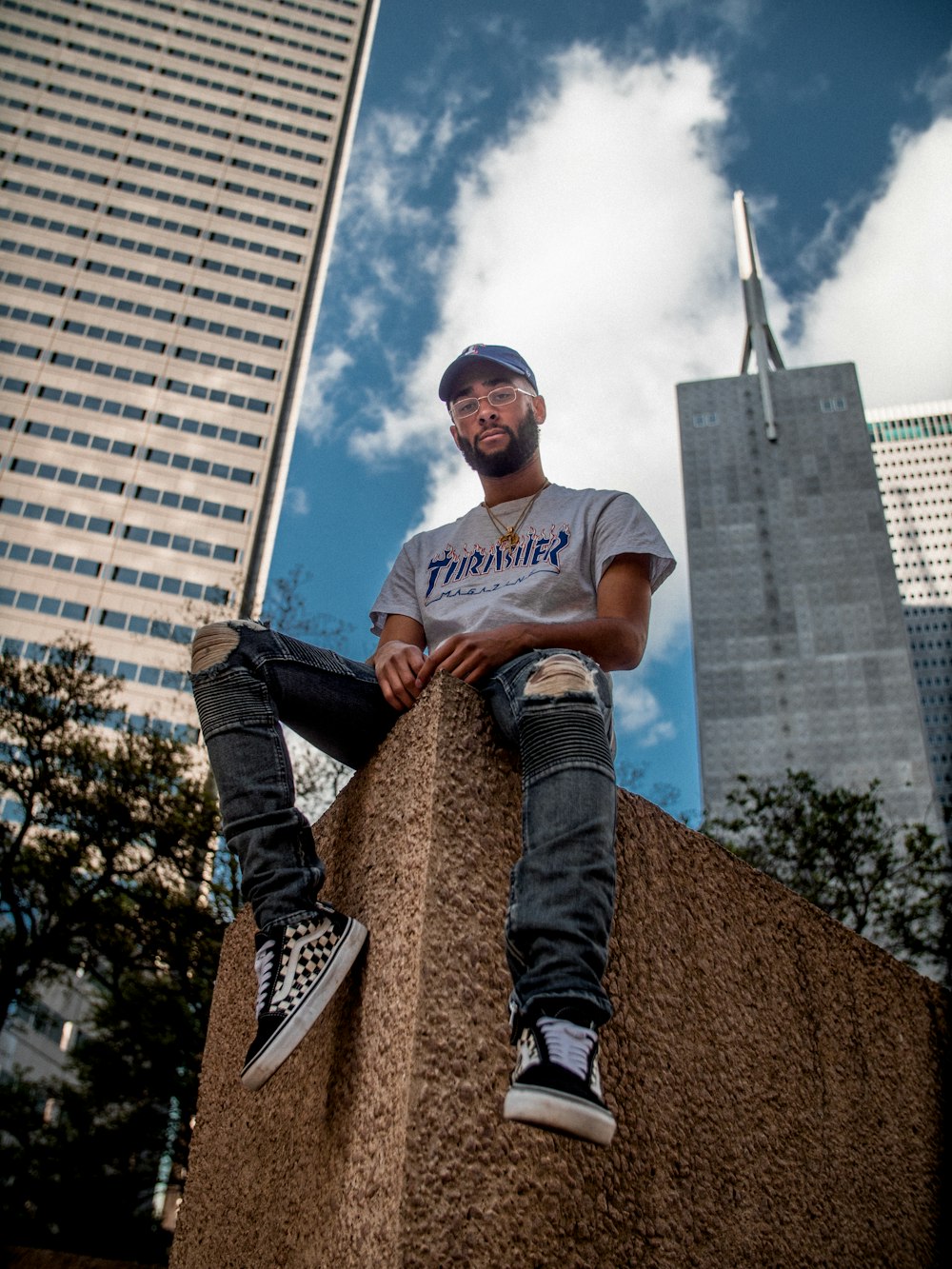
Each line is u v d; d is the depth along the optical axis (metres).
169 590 75.06
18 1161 14.43
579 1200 1.57
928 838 13.70
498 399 2.41
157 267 87.19
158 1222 16.05
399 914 1.67
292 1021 1.56
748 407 129.12
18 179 86.88
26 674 13.40
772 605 116.81
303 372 87.00
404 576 2.48
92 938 13.20
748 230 149.12
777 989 2.24
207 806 13.34
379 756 1.99
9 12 93.56
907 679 110.31
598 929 1.49
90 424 79.81
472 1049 1.54
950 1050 2.75
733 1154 1.90
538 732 1.68
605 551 2.17
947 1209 2.39
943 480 150.50
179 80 96.06
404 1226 1.35
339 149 97.88
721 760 109.94
